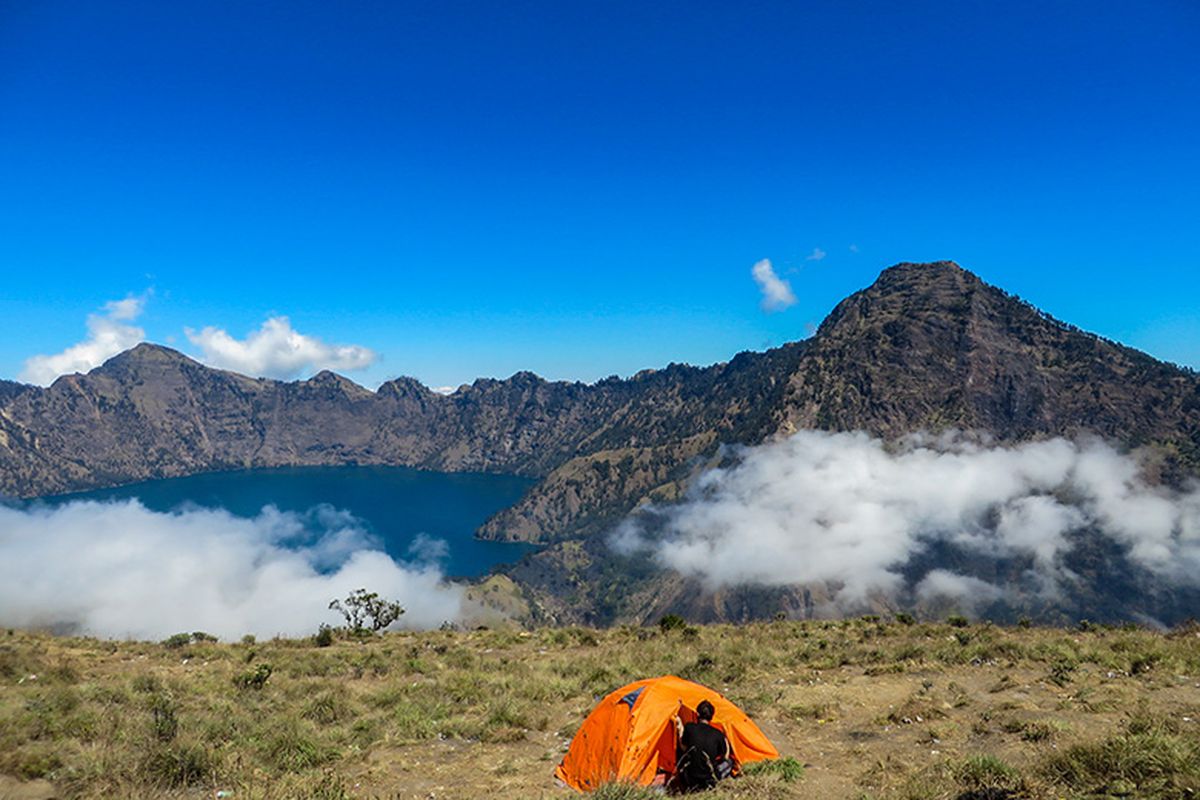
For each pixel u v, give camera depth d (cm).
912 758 1115
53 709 1438
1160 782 802
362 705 1705
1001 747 1119
